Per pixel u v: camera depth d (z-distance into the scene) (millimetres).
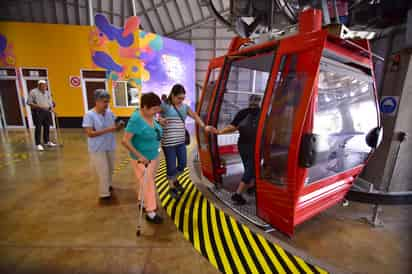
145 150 2084
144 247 1931
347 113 2150
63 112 8570
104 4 9547
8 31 7871
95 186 3238
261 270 1668
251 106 2598
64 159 4582
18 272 1640
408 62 2469
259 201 2146
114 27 8078
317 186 1905
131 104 8703
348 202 2779
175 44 9992
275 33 2211
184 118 2656
